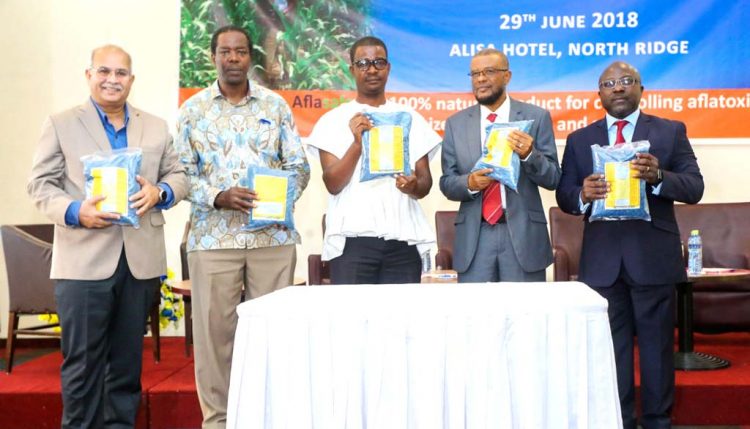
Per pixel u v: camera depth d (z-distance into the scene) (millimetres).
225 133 3119
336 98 5617
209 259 3096
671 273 3109
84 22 5770
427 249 3168
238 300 3170
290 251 3199
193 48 5633
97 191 2773
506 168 2902
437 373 1835
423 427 1841
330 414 1868
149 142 3080
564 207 3250
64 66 5773
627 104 3160
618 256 3123
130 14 5766
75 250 2922
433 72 5598
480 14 5559
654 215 3131
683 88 5523
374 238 3051
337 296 2104
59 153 2971
